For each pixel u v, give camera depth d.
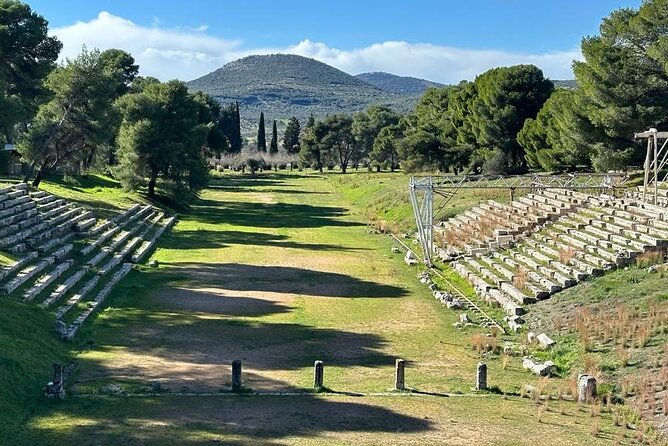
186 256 52.84
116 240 51.62
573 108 61.06
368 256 55.34
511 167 89.62
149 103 78.56
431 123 111.38
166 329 33.06
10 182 62.16
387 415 22.88
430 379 27.19
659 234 40.41
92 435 20.19
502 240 48.81
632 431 22.20
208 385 25.55
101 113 65.44
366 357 30.06
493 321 35.75
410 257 53.03
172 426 21.08
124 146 77.00
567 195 56.31
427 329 34.69
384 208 81.06
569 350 29.72
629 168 64.50
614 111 56.75
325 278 46.56
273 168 176.25
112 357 28.56
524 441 21.02
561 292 36.94
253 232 67.62
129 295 39.28
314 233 67.88
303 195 108.75
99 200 66.12
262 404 23.58
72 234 48.62
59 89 64.50
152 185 80.19
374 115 168.12
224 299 39.62
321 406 23.56
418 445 20.33
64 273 39.56
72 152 66.38
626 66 56.97
